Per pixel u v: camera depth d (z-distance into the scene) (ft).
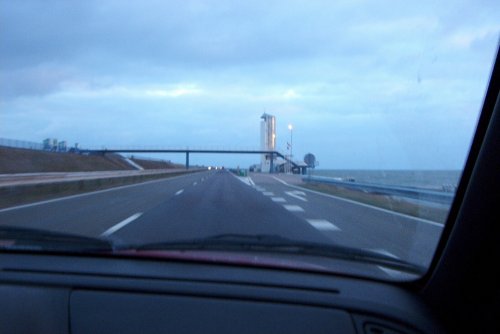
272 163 386.32
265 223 47.39
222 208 62.44
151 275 11.65
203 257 13.32
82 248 14.03
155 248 14.61
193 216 52.70
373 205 71.10
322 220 51.37
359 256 14.87
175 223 46.52
